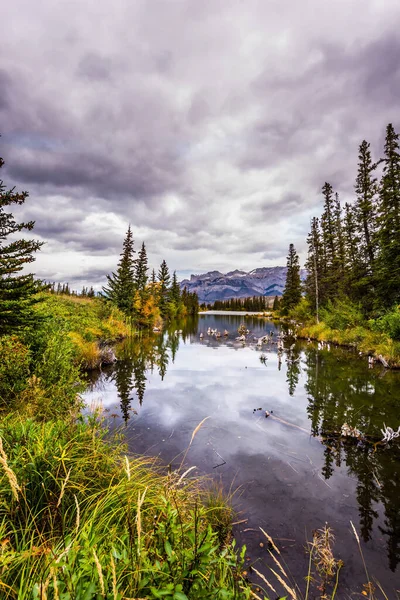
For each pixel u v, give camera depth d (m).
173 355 18.80
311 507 4.57
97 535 2.25
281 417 8.16
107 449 4.17
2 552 1.75
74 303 31.27
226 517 4.10
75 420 5.22
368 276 23.61
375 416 8.23
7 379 6.16
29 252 6.80
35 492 2.73
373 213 24.52
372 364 15.19
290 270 56.22
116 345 21.61
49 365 7.24
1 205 6.49
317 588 3.19
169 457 5.90
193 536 1.67
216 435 7.01
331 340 23.75
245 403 9.38
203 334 33.94
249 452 6.25
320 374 13.29
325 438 6.84
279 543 3.82
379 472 5.58
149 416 8.13
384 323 17.78
